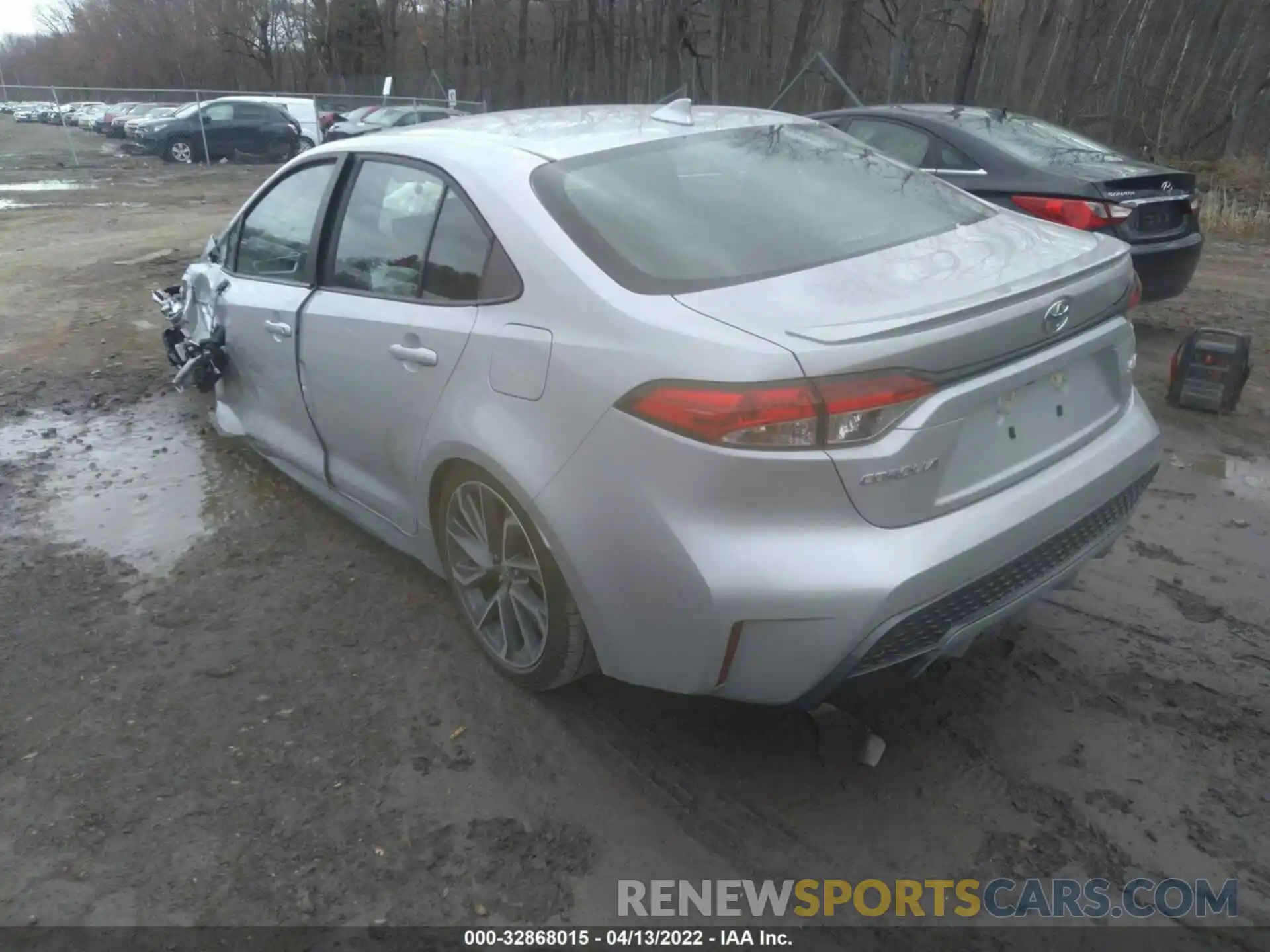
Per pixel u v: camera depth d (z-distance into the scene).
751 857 2.46
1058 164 6.29
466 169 3.01
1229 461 4.85
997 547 2.34
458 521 3.11
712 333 2.25
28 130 41.03
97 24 65.62
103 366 6.48
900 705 3.01
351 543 4.05
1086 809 2.60
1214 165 19.66
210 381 4.44
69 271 10.00
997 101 26.52
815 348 2.14
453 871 2.42
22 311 8.18
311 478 4.00
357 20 48.84
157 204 16.84
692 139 3.24
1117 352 2.76
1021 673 3.16
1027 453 2.50
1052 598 3.61
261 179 21.97
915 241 2.82
